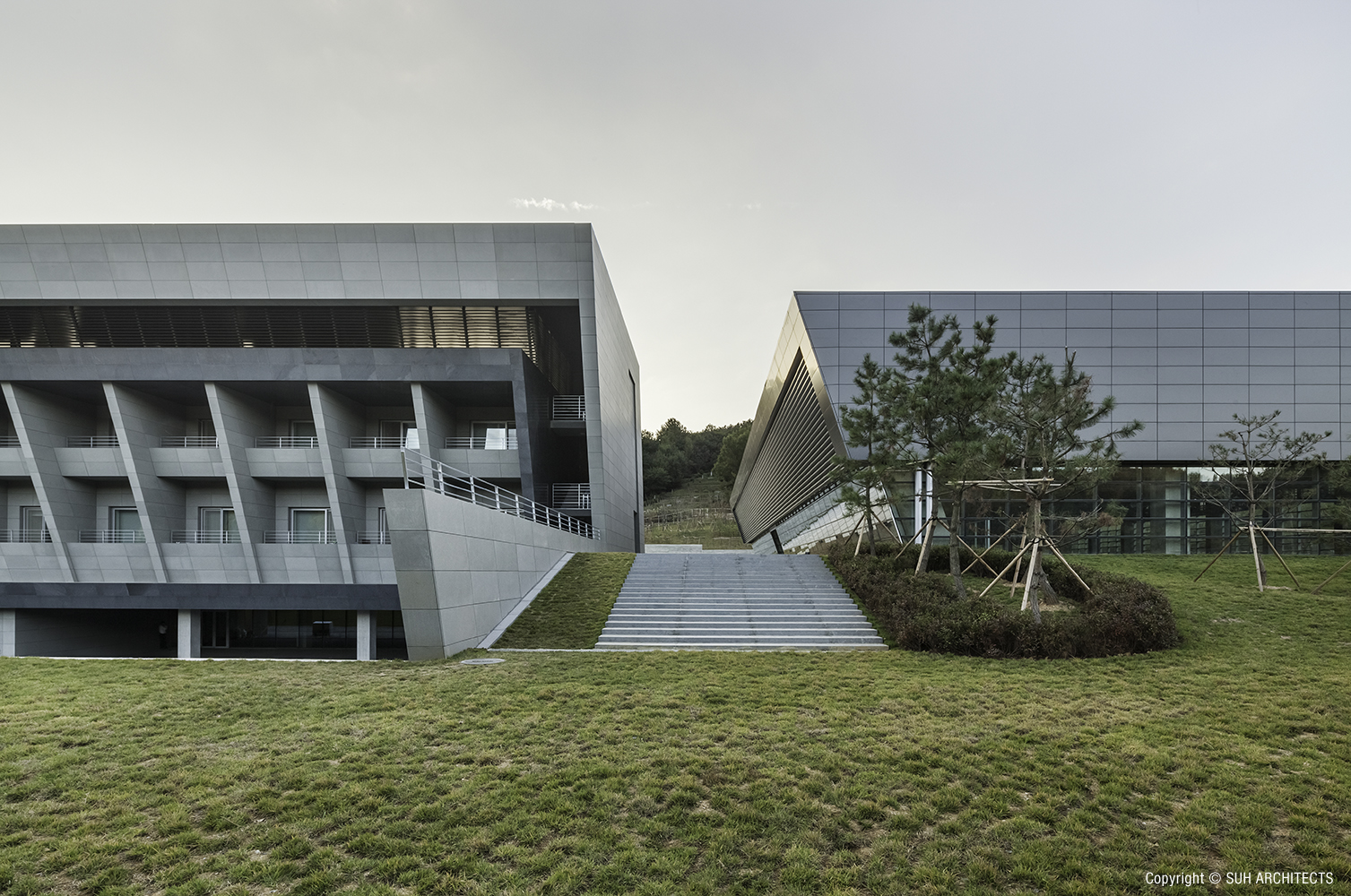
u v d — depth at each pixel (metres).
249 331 26.42
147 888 4.74
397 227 24.44
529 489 25.05
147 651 27.61
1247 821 5.60
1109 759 6.94
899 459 16.89
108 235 23.80
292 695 9.80
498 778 6.59
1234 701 9.00
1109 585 15.00
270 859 5.11
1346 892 4.64
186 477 25.00
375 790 6.28
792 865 5.04
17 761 7.09
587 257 25.02
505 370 24.36
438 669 11.69
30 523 27.14
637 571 20.50
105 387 23.80
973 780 6.46
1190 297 26.30
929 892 4.69
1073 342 26.22
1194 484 26.23
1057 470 14.24
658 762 6.95
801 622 15.86
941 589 15.71
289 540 26.81
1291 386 25.98
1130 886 4.75
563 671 11.40
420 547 12.88
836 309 26.31
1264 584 18.17
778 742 7.57
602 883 4.79
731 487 96.00
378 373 24.19
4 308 25.09
